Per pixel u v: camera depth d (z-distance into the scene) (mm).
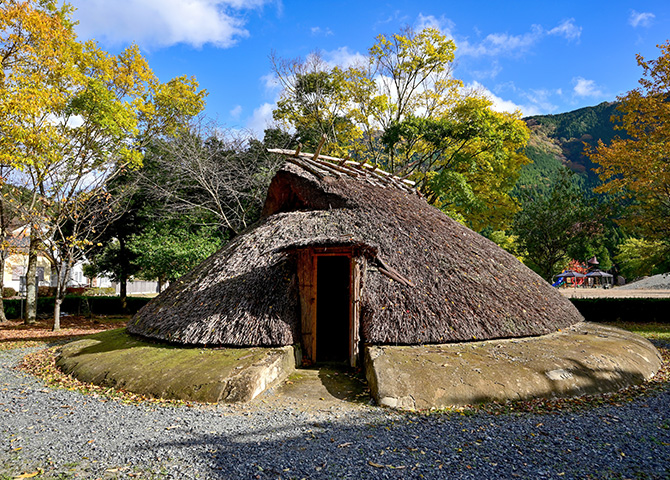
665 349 10398
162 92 17578
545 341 7547
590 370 6480
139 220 19969
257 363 6453
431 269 8094
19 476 3594
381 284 7703
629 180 15578
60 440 4484
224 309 7684
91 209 16766
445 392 5645
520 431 4664
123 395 6203
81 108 13211
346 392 6254
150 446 4266
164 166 18688
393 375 5961
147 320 8820
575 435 4551
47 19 11500
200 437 4512
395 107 21859
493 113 19297
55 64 12055
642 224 16719
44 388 6801
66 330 15086
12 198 14430
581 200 21703
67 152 13656
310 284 7805
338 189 9672
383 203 9609
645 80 14609
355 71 21000
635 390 6434
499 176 21531
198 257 16094
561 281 44000
